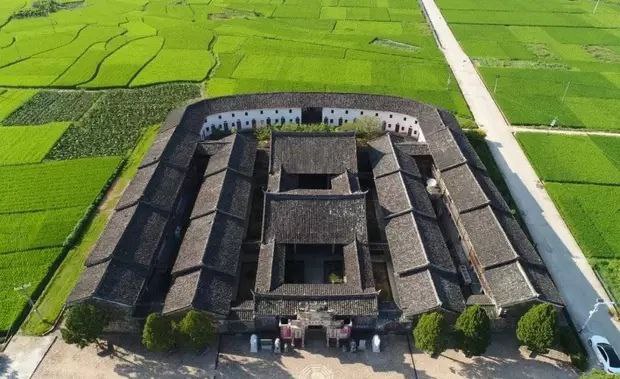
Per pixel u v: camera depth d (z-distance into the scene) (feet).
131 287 182.09
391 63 428.15
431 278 184.03
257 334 185.26
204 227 208.03
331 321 172.65
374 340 178.91
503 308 181.57
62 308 193.98
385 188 238.27
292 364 176.04
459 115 344.08
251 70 408.46
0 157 285.64
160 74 396.37
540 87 389.19
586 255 225.15
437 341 164.55
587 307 200.13
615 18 552.41
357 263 194.39
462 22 534.78
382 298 201.46
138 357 177.47
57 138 305.53
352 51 451.12
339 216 210.38
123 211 216.33
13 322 186.50
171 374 171.94
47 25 503.61
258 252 220.23
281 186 238.27
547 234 237.66
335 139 257.75
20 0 578.25
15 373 170.60
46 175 270.67
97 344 178.19
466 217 219.41
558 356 180.14
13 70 400.06
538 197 262.67
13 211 243.19
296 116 317.42
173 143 258.37
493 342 185.06
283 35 487.61
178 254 201.16
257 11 558.97
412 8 577.84
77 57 426.92
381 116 312.71
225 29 501.15
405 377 172.65
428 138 277.44
